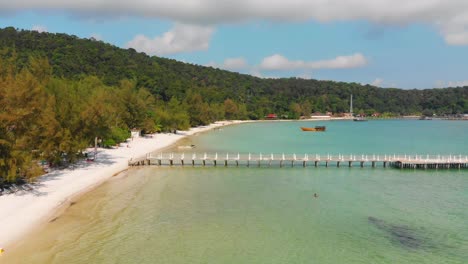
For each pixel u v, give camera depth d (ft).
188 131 529.04
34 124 167.94
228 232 119.96
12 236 108.37
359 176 207.82
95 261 96.89
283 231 121.70
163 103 578.25
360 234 120.26
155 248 106.32
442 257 104.47
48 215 127.34
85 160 227.20
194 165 232.53
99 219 127.65
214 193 166.91
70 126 201.98
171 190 170.30
